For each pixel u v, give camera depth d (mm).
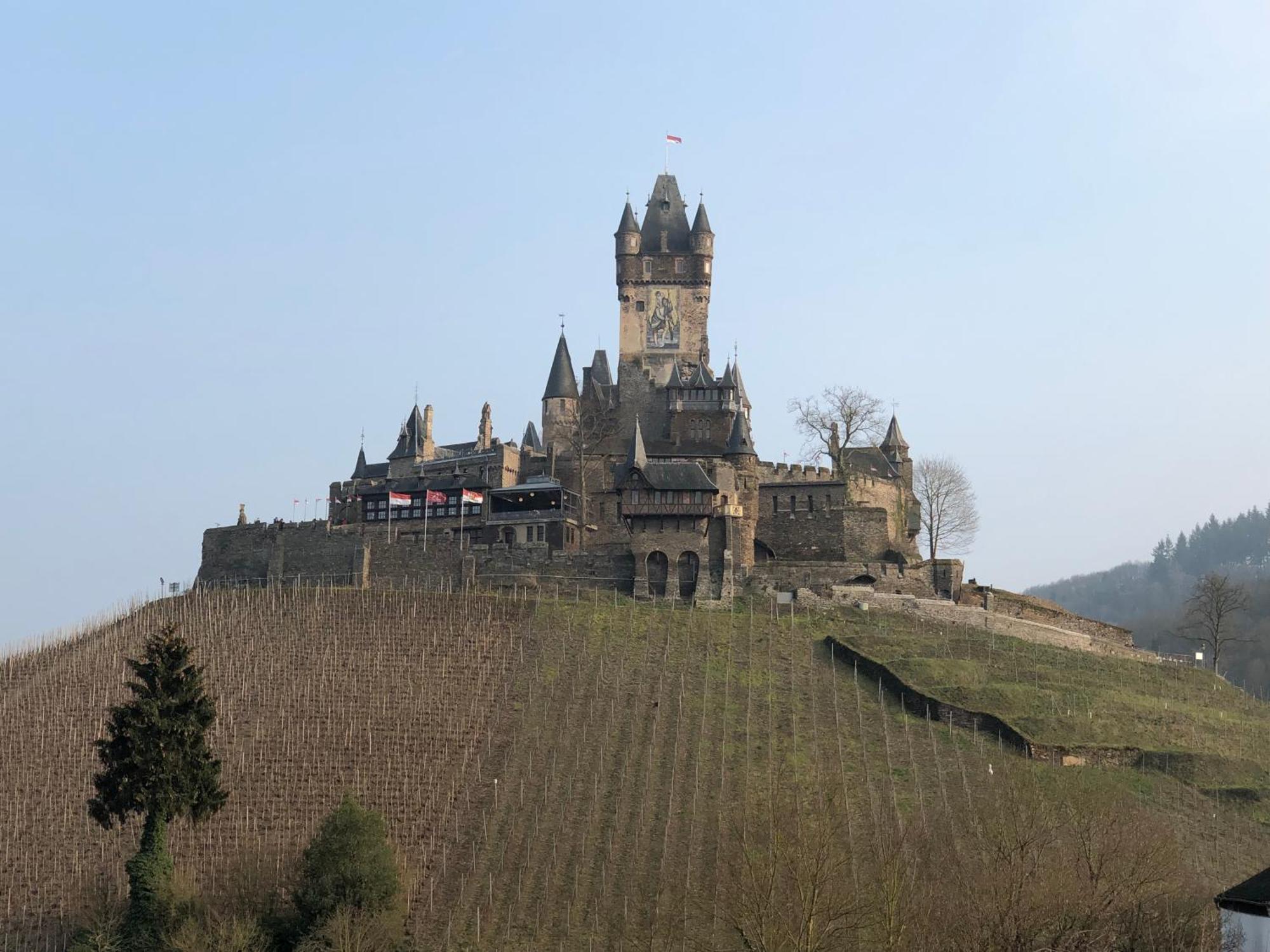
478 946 96500
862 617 145500
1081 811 91812
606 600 147250
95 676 134625
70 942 99812
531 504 162750
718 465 153250
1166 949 82688
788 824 90188
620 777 115250
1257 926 75750
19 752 122500
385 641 138125
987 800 101750
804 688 130750
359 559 160625
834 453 169875
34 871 107125
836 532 158500
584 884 102375
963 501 187500
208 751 100688
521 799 112875
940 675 130875
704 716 124500
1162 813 112938
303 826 110062
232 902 97125
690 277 189375
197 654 137250
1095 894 85562
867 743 121250
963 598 152500
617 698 127375
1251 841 110000
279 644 138625
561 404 178125
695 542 148500
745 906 84312
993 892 82875
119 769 97875
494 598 146375
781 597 147500
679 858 104250
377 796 113688
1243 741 128625
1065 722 124188
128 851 109188
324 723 124250
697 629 141000
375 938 92312
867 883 89875
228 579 168250
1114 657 147125
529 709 125750
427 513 167500
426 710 125938
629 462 149750
